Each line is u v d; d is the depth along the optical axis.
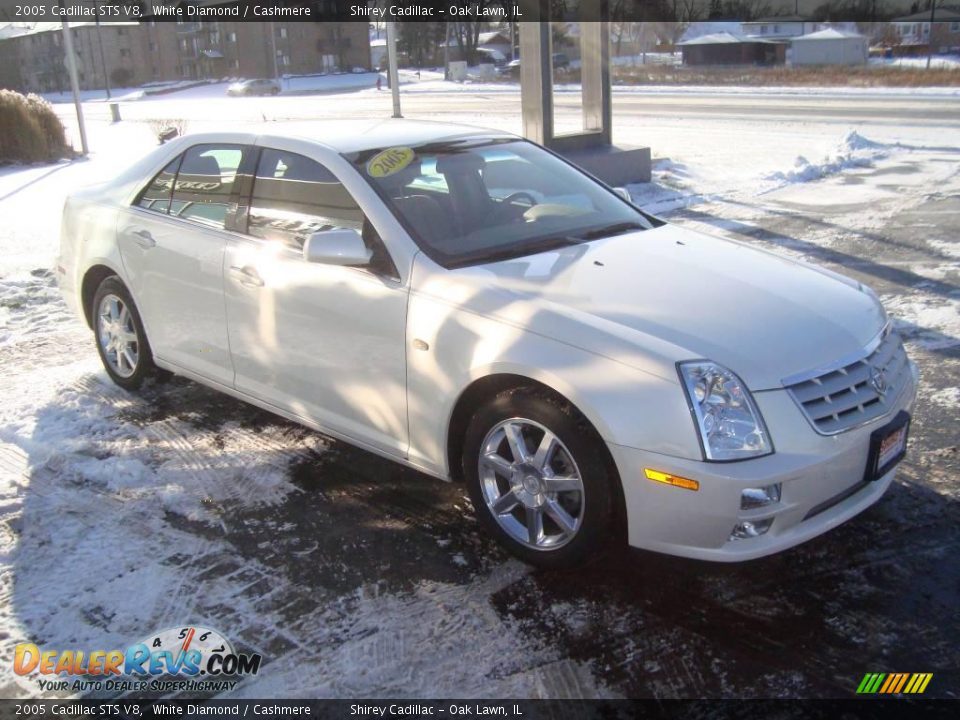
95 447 4.49
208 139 4.64
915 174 12.52
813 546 3.46
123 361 5.20
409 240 3.65
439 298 3.44
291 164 4.13
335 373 3.85
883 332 3.48
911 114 21.62
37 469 4.27
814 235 8.91
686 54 61.28
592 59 12.11
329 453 4.39
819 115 22.38
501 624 3.03
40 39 94.88
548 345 3.11
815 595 3.15
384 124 4.65
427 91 50.66
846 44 55.38
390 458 3.79
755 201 10.93
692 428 2.85
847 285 3.78
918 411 4.69
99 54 94.56
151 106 50.75
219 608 3.15
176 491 4.00
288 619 3.09
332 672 2.82
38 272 8.28
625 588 3.22
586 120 12.51
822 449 2.93
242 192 4.31
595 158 11.53
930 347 5.63
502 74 63.88
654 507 2.93
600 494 3.04
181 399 5.10
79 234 5.21
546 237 3.96
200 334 4.50
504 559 3.43
